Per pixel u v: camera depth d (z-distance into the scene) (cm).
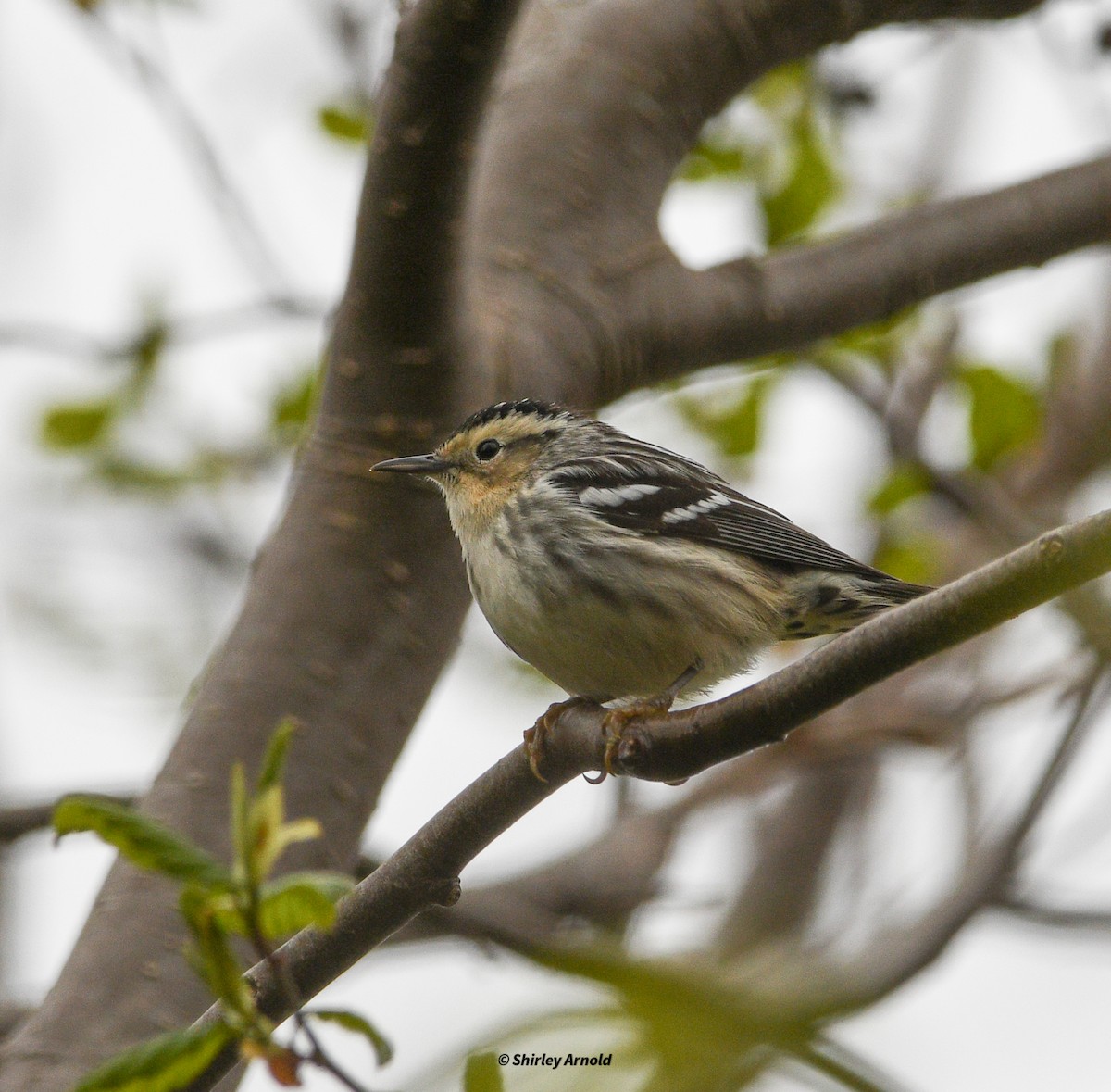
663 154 1234
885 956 1150
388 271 971
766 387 1580
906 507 1591
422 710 1033
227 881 538
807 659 769
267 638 1003
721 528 1177
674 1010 730
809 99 1488
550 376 1095
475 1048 644
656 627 1130
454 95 905
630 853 1573
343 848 976
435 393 1024
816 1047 755
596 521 1143
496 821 852
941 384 1567
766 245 1452
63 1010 884
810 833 1698
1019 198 1309
